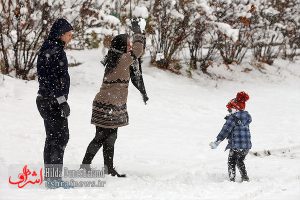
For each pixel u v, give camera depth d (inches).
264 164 328.5
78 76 544.1
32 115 396.8
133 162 310.7
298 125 470.3
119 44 261.4
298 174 301.0
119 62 258.7
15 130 351.3
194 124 444.8
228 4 680.4
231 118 277.7
